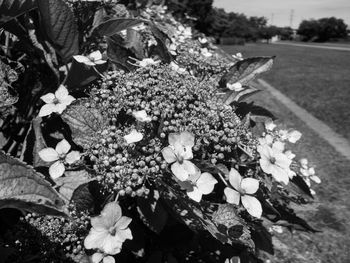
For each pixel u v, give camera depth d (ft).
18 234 0.76
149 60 1.02
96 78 1.02
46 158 0.79
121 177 0.71
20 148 1.09
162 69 0.91
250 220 1.00
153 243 1.02
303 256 1.91
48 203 0.58
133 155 0.76
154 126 0.85
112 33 1.10
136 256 1.02
